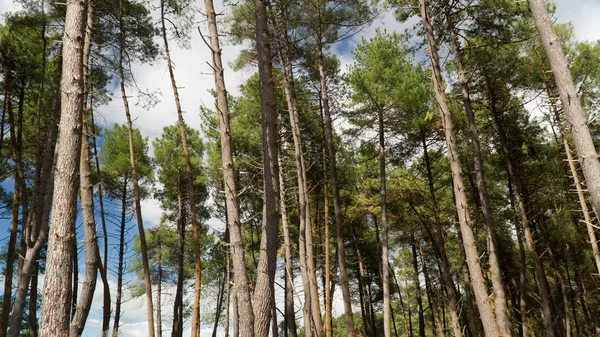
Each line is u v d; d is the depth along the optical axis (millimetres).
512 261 17312
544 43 4871
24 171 14125
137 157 18156
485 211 8328
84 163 6629
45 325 4125
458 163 6969
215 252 21172
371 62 12562
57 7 10281
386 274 11047
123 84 9969
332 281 17688
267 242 4746
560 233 14859
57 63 11219
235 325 13445
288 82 11836
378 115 12773
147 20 10133
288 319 12125
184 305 22859
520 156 13648
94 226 6457
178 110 9500
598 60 11875
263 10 5348
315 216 16406
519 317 16031
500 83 12141
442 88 7438
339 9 11789
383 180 12016
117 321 14336
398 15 10539
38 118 10844
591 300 18859
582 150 4441
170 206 19125
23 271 8656
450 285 12312
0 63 11578
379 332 32656
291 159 14094
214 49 5094
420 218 15359
